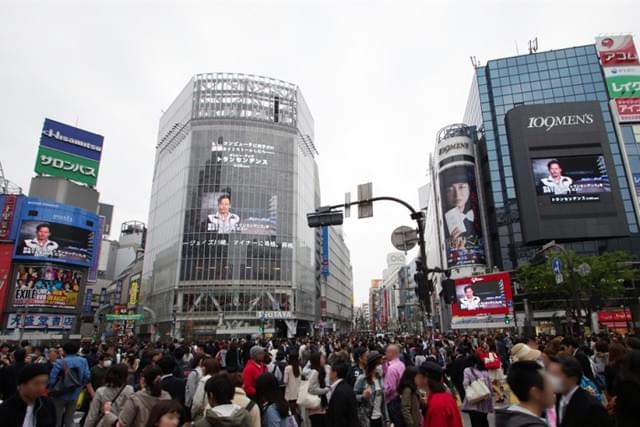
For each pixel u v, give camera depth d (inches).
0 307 2129.7
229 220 2751.0
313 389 315.3
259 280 2687.0
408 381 258.1
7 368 341.7
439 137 2795.3
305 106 3440.0
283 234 2847.0
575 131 2255.2
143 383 216.2
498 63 2817.4
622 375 170.6
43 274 2236.7
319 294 3951.8
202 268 2655.0
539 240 2142.0
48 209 2320.4
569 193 2171.5
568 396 179.8
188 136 2947.8
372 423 301.6
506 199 2536.9
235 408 180.9
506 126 2404.0
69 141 2689.5
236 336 2504.9
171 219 2940.5
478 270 2399.1
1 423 170.6
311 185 3469.5
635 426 160.9
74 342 386.6
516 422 126.4
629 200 2365.9
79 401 406.9
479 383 316.5
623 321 1883.6
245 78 3093.0
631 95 2541.8
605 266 1481.3
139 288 3523.6
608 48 2655.0
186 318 2561.5
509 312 1273.4
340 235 5388.8
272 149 2997.0
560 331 1984.5
